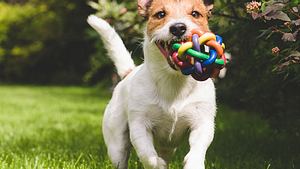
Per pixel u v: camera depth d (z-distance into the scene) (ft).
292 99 4.75
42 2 20.84
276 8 3.16
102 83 13.00
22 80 22.93
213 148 5.53
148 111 3.50
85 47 21.47
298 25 3.19
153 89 3.49
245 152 5.28
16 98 13.76
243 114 9.91
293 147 5.47
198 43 3.15
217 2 4.57
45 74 22.62
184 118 3.50
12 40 21.25
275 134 6.18
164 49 3.32
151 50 3.46
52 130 7.36
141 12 3.74
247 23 4.15
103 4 5.85
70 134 6.89
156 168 3.34
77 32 20.93
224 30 4.24
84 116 9.50
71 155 4.85
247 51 4.56
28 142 5.95
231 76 5.08
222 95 5.38
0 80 23.07
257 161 4.72
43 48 21.35
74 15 20.57
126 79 3.87
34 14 20.97
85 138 6.51
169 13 3.42
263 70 4.60
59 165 4.36
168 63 3.31
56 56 21.83
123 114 3.82
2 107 11.12
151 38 3.43
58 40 21.24
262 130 7.16
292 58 3.27
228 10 4.41
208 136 3.42
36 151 5.20
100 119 9.02
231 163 4.64
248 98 4.85
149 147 3.41
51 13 20.86
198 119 3.48
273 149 5.45
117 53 4.19
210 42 3.18
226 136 6.55
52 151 5.18
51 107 11.39
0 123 8.16
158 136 3.66
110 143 3.91
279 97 4.80
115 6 5.60
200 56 3.14
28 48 21.12
